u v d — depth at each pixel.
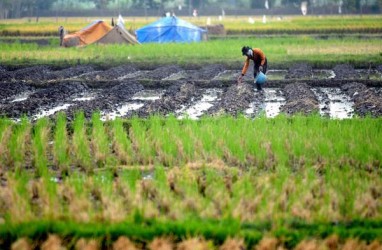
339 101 78.81
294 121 59.84
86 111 70.31
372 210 36.88
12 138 53.03
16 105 73.25
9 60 120.25
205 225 33.78
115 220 34.47
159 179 41.62
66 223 34.03
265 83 91.44
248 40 168.00
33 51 136.00
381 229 34.06
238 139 52.25
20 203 36.31
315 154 49.56
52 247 31.98
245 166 48.22
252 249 32.94
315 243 32.75
